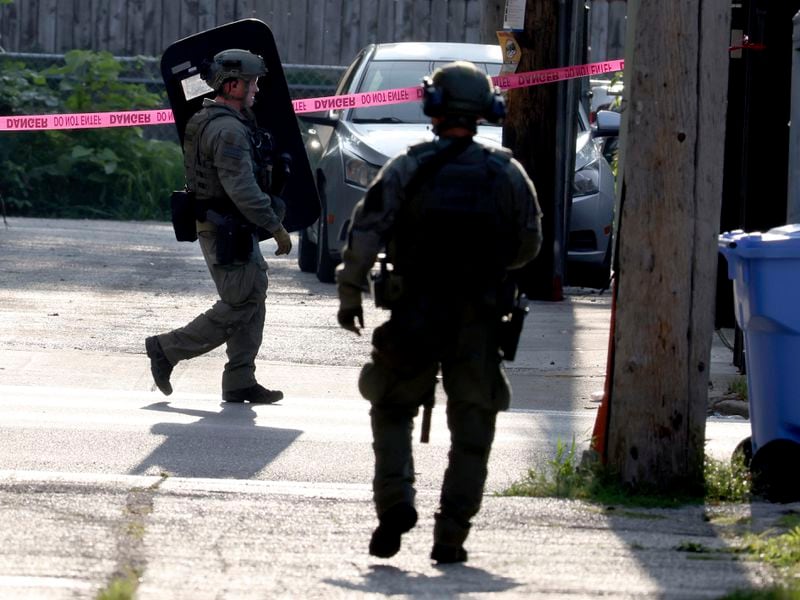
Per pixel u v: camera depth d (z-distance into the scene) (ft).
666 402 74.38
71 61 276.62
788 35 125.70
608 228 169.58
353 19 302.45
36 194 268.21
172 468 82.84
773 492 75.05
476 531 65.67
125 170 271.28
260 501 71.61
